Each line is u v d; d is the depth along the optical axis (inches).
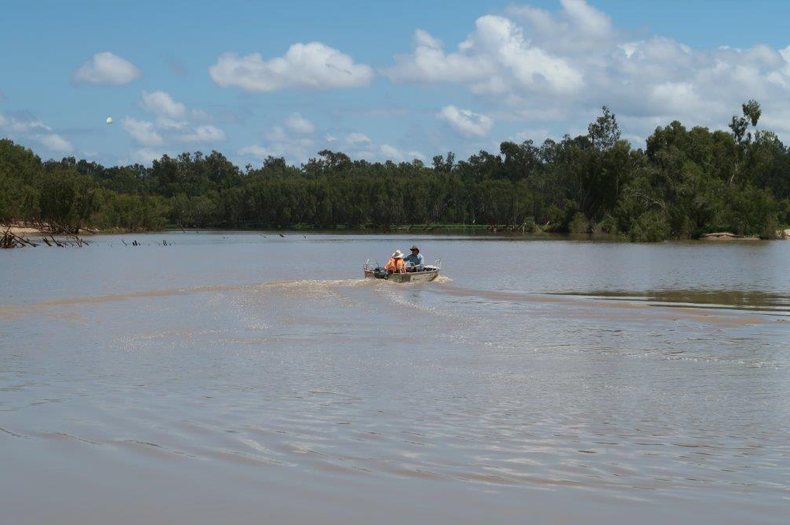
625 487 346.0
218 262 2343.8
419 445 408.5
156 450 398.0
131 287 1406.3
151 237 5216.5
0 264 2183.8
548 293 1284.4
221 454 391.2
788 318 949.8
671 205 4507.9
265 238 5083.7
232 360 668.7
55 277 1678.2
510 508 321.4
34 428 440.5
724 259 2375.7
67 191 5029.5
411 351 716.7
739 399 518.3
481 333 832.3
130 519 311.4
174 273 1827.0
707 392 540.7
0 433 430.0
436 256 2630.4
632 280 1553.9
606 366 639.1
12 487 346.3
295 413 477.1
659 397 525.3
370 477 358.3
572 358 678.5
